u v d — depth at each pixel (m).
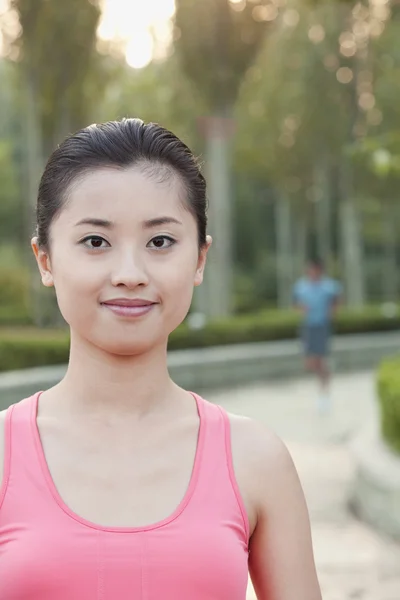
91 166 1.26
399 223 29.67
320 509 5.49
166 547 1.20
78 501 1.23
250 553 1.36
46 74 14.34
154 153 1.28
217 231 16.08
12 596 1.17
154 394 1.32
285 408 9.95
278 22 18.59
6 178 26.19
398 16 11.19
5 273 21.38
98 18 13.88
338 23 18.86
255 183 33.78
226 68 14.54
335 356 13.95
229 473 1.28
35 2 13.52
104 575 1.17
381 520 5.01
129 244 1.25
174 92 19.11
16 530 1.20
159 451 1.29
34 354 9.66
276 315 15.99
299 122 20.97
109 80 15.70
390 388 5.50
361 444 5.79
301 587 1.32
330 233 33.59
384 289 35.56
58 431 1.29
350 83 19.11
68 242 1.26
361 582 4.09
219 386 11.70
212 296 16.20
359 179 22.16
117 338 1.25
